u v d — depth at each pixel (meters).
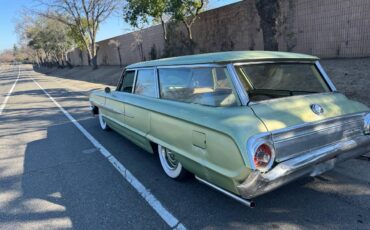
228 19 15.66
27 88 23.70
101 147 5.89
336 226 2.84
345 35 10.48
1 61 161.38
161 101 3.95
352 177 3.77
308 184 3.66
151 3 15.18
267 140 2.60
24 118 9.98
